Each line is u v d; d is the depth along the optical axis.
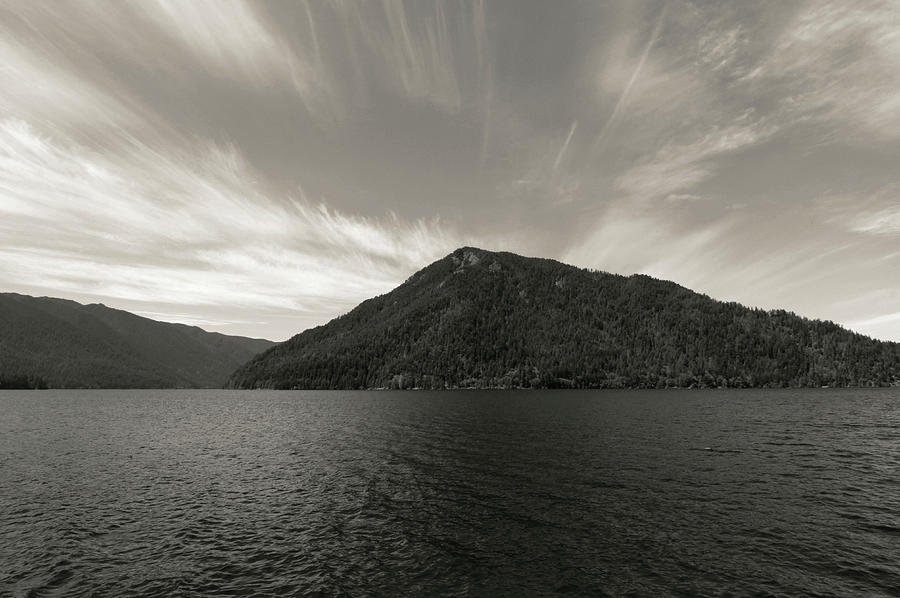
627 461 43.88
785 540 24.06
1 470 43.91
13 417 101.75
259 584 20.20
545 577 20.28
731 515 28.00
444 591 19.19
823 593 18.59
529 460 45.22
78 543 25.16
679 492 33.03
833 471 39.09
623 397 173.38
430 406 128.38
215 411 124.62
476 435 64.44
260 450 55.59
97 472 43.00
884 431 64.81
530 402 142.75
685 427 70.81
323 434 69.75
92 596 19.33
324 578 20.62
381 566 21.80
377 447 55.94
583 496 32.38
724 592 18.77
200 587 20.00
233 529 27.17
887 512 28.34
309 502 32.50
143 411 125.25
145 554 23.62
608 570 20.88
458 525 27.12
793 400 145.00
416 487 35.97
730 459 44.44
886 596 18.28
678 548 23.22
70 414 112.94
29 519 29.12
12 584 20.41
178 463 47.38
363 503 32.03
